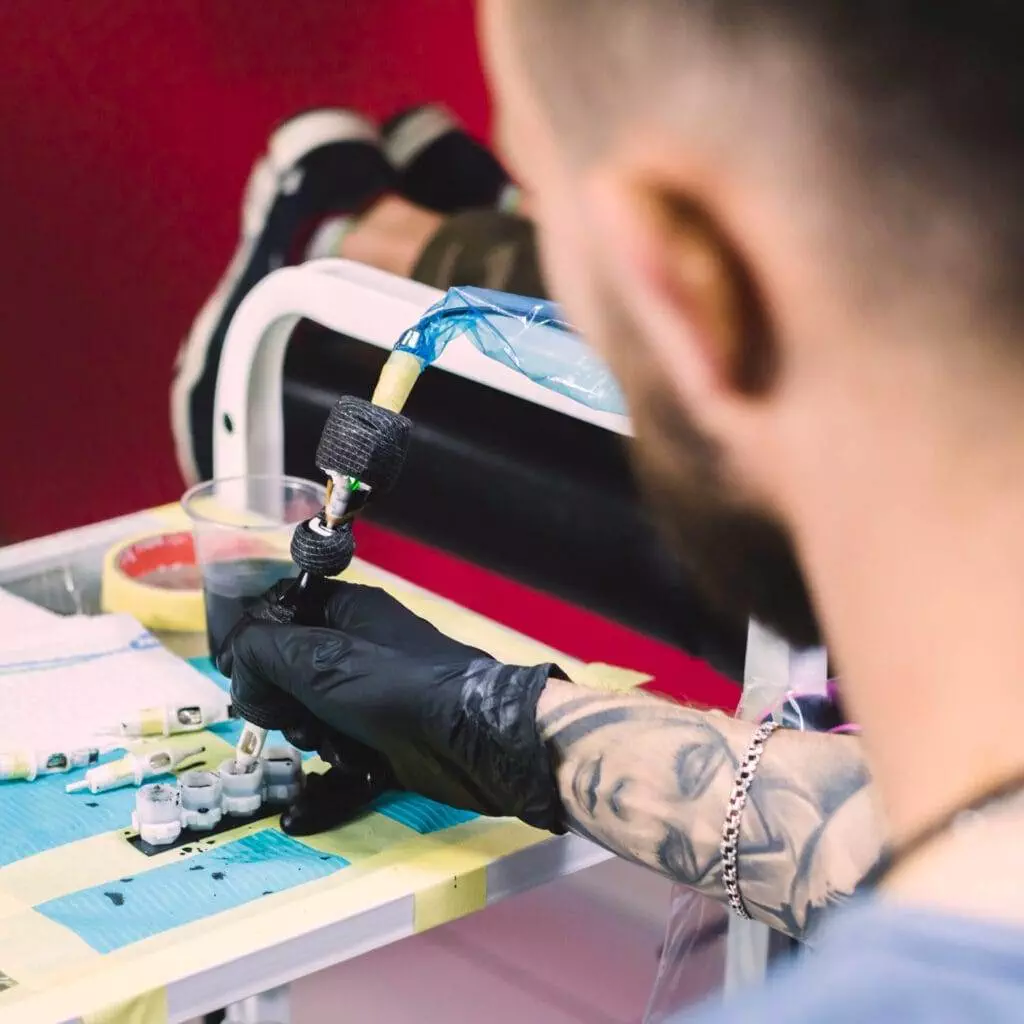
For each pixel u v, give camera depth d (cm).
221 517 153
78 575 165
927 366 80
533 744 112
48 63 201
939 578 82
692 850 108
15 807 119
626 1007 145
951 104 74
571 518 153
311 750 122
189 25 195
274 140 198
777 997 70
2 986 96
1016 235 74
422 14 175
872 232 79
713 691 194
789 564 111
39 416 219
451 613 154
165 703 132
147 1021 96
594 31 94
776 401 92
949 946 67
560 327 116
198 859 112
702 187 89
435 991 149
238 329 161
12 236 209
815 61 78
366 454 113
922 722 84
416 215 181
